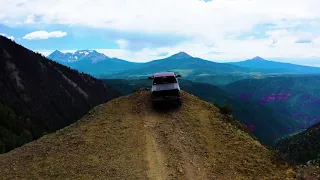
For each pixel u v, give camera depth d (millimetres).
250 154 13227
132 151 14766
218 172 11984
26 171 13547
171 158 13648
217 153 13781
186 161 13211
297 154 129625
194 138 15859
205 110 20703
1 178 13000
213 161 13000
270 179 10945
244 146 14148
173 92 21906
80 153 14977
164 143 15508
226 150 13984
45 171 13312
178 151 14344
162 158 13711
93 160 13969
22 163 14648
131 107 23000
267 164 12133
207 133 16375
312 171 11523
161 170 12531
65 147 16031
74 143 16406
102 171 12781
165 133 16891
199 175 11859
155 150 14703
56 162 14188
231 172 11836
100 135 17312
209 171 12141
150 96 25422
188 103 22734
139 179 11820
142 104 23391
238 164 12430
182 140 15688
